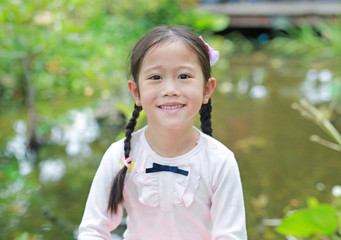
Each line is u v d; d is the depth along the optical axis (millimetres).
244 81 5492
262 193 2662
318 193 2650
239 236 1194
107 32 5203
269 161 3088
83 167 3012
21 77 4344
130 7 6234
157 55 1154
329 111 3139
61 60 3975
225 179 1213
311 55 7191
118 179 1226
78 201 2572
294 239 2158
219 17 7340
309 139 3486
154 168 1226
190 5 7105
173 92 1143
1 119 3812
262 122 3885
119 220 1305
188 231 1239
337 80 5309
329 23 7914
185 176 1215
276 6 8938
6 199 2582
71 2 3348
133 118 1289
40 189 2709
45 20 3150
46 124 3572
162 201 1220
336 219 1688
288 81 5453
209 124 1405
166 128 1190
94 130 3621
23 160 3094
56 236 2217
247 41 8617
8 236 2205
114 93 4406
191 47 1172
